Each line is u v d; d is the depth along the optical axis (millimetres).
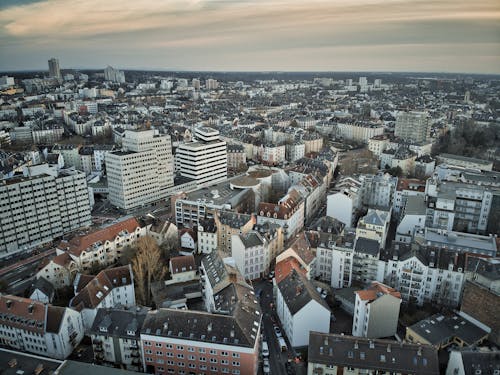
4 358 150000
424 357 146000
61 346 170250
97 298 190625
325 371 151000
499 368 140125
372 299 175750
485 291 175875
